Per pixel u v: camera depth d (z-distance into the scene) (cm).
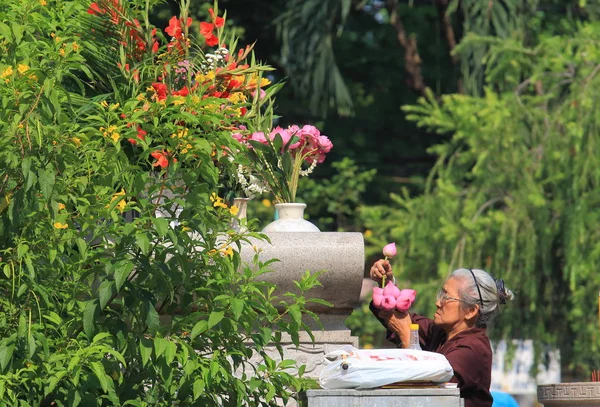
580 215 2019
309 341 798
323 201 2820
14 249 611
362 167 3044
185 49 825
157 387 629
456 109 2223
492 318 702
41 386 581
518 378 2117
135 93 757
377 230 2348
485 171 2131
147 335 627
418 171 3153
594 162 2036
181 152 636
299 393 682
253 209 2456
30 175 577
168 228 611
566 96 2194
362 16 3269
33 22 753
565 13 2886
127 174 639
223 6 2883
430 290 2100
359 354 623
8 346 579
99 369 568
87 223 614
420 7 3288
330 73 2628
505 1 2428
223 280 636
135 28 821
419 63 3075
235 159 663
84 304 614
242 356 699
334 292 788
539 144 2120
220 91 815
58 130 601
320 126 3062
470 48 2433
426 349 748
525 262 2061
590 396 758
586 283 2077
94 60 819
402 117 3212
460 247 2116
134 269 649
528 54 2266
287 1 2795
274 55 2961
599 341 2005
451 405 605
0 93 600
